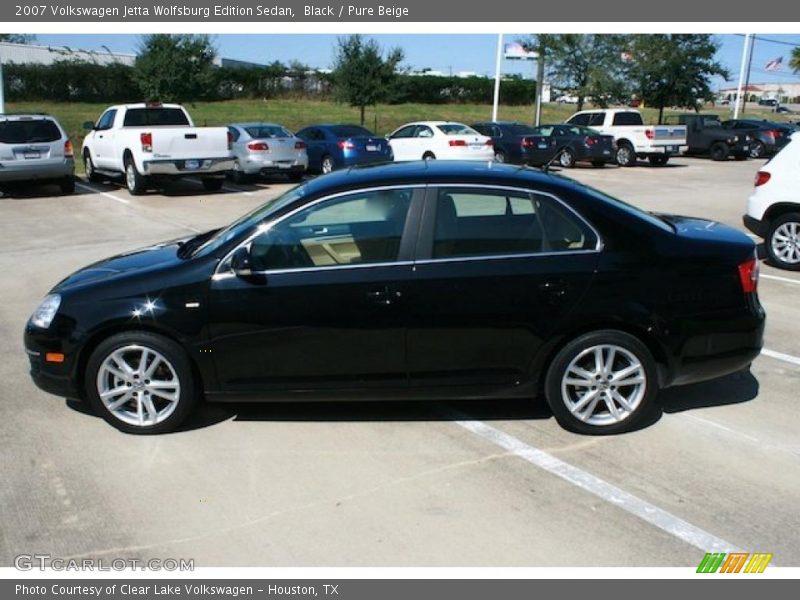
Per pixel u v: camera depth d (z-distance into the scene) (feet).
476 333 14.35
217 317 14.39
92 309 14.55
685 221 16.47
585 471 13.51
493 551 11.25
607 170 77.87
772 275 28.84
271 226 14.47
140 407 14.96
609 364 14.60
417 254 14.33
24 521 12.07
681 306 14.38
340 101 103.96
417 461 13.93
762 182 30.25
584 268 14.21
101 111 133.28
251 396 14.89
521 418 15.81
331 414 16.05
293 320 14.32
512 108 192.03
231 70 176.35
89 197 51.65
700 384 17.62
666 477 13.29
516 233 14.40
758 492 12.77
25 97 151.94
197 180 63.57
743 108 228.43
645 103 115.03
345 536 11.64
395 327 14.30
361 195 14.52
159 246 17.47
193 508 12.42
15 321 22.91
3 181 50.01
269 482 13.23
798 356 19.58
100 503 12.59
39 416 16.01
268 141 59.31
